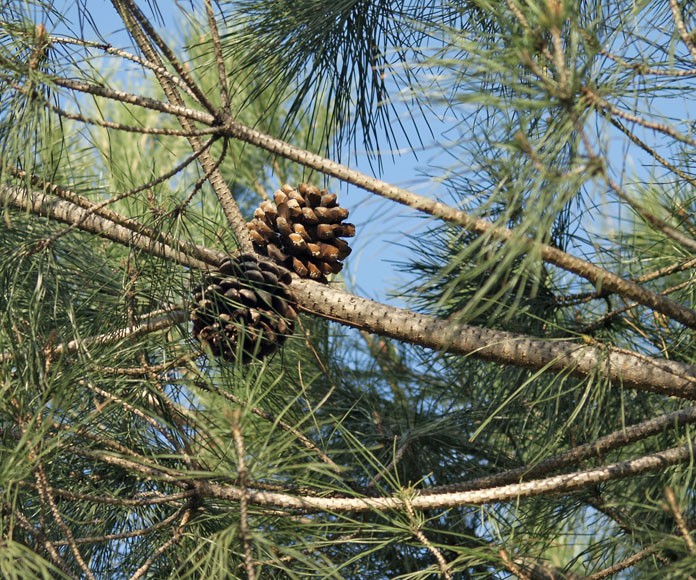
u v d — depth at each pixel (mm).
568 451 3016
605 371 2982
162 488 3021
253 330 2992
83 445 2969
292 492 3010
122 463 2914
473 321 3131
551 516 3105
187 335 3029
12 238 3021
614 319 3111
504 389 3148
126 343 3021
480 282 3107
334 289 3051
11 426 2926
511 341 3000
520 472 3012
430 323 3020
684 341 3113
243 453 2844
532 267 2889
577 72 2807
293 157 2938
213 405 3096
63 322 3045
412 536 2920
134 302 3070
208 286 3018
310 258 3082
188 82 2949
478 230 2875
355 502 2922
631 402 3166
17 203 3014
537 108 2826
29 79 2916
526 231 2822
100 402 2975
